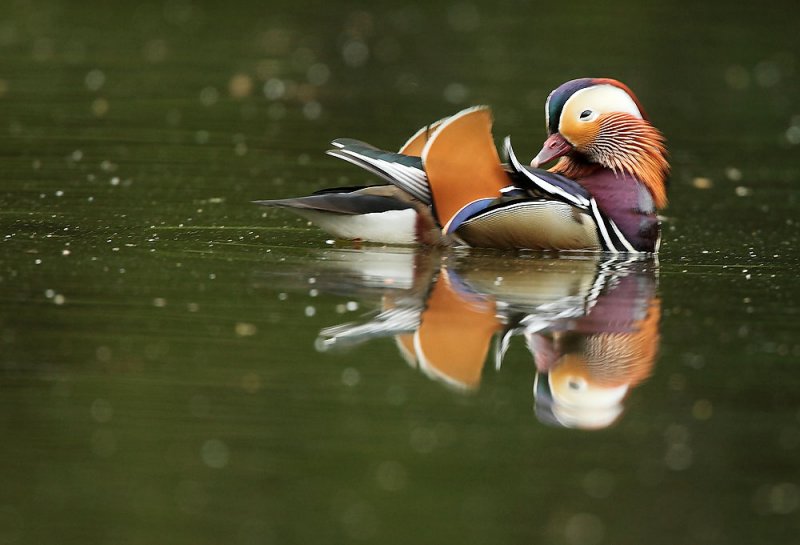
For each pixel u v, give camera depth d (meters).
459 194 13.41
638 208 14.26
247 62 26.66
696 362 10.56
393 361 10.39
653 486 8.50
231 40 29.16
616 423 9.42
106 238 13.84
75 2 32.91
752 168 19.61
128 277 12.33
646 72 26.89
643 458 8.91
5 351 10.22
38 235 13.88
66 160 17.92
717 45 30.00
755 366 10.46
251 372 10.02
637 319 11.59
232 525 7.80
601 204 14.19
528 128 21.09
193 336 10.70
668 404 9.77
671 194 17.81
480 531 7.80
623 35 30.91
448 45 29.39
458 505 8.15
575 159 14.65
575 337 11.07
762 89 26.02
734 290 12.66
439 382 10.05
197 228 14.48
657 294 12.45
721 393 9.94
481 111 13.34
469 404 9.70
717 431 9.30
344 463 8.63
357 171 18.06
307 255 13.39
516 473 8.63
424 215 13.55
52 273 12.37
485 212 13.44
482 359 10.51
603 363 10.48
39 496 8.07
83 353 10.24
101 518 7.84
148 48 27.72
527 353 10.69
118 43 28.06
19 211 14.95
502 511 8.09
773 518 8.12
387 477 8.49
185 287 12.05
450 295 12.09
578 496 8.35
